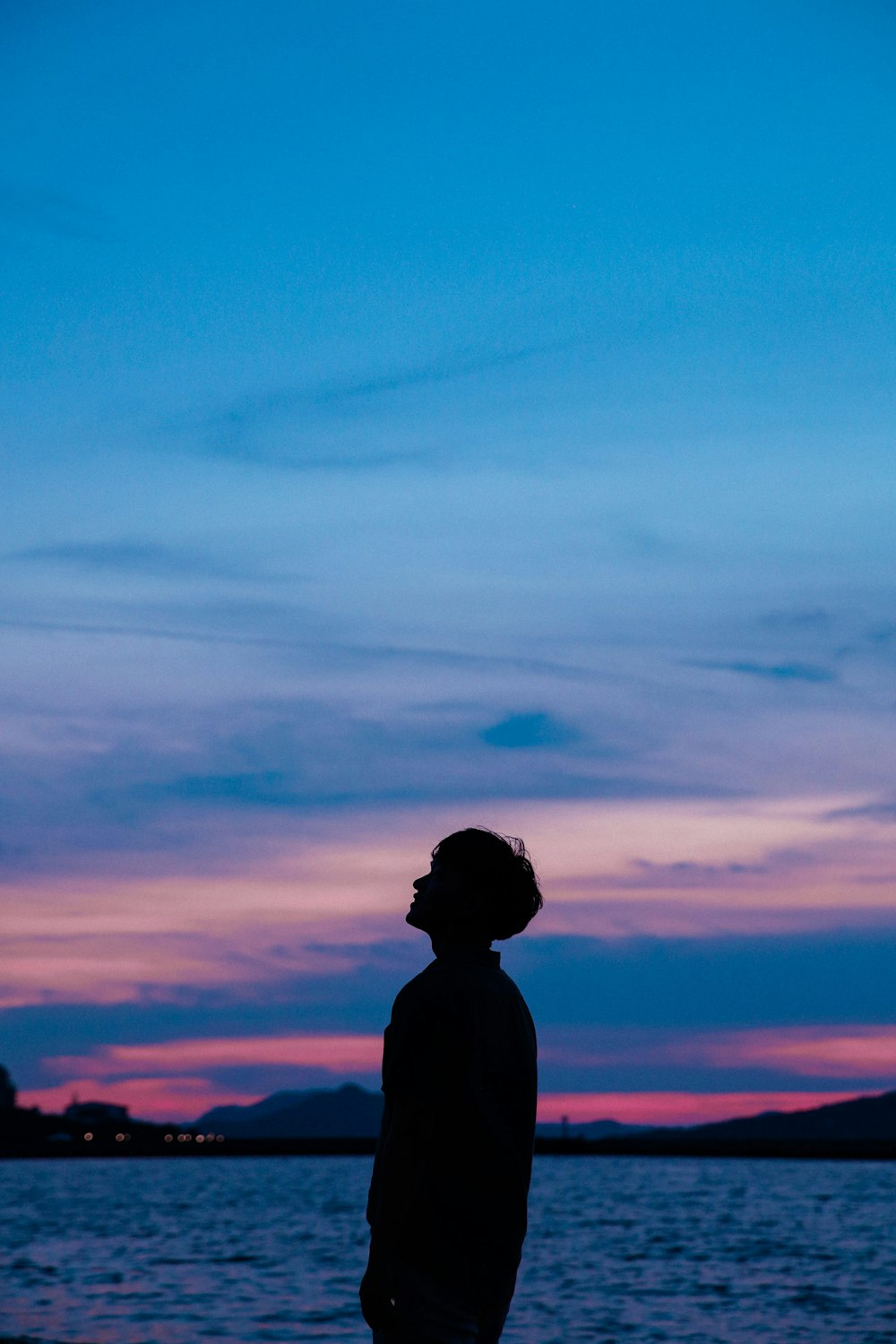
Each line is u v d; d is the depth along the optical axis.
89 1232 48.53
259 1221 56.19
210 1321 21.70
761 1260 36.59
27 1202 77.56
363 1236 45.97
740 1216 61.09
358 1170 151.62
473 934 3.34
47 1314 22.45
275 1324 21.36
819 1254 38.69
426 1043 3.11
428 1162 3.13
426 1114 3.06
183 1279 29.48
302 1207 69.88
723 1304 25.77
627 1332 21.47
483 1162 3.14
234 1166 173.50
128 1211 65.31
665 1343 20.11
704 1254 38.72
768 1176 126.50
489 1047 3.18
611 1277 31.88
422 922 3.38
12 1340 14.93
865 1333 21.16
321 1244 42.03
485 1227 3.14
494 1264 3.15
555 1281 30.80
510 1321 23.08
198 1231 49.03
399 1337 3.08
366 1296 3.06
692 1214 62.94
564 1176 133.25
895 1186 99.25
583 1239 45.81
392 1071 3.11
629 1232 49.81
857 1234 47.50
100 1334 19.67
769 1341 20.30
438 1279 3.09
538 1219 59.38
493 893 3.34
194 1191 94.56
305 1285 28.31
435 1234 3.10
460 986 3.20
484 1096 3.15
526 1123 3.27
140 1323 21.25
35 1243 42.03
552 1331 21.59
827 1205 71.25
